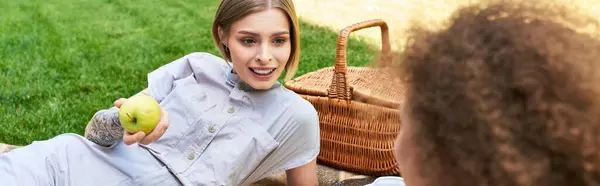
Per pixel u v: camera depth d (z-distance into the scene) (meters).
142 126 1.50
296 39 1.81
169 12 5.98
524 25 0.59
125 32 5.21
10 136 3.01
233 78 1.85
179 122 1.81
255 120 1.80
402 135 0.70
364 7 6.14
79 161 1.70
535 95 0.54
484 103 0.57
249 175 1.82
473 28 0.61
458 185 0.62
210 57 1.97
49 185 1.66
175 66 2.02
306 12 5.93
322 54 4.51
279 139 1.81
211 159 1.74
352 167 2.31
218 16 1.77
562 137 0.53
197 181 1.71
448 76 0.60
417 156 0.67
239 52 1.72
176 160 1.75
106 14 5.88
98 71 4.08
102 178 1.69
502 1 0.63
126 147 1.75
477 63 0.58
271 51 1.72
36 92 3.61
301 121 1.82
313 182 1.94
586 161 0.54
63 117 3.27
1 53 4.40
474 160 0.58
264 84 1.76
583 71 0.54
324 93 2.24
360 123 2.22
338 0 6.42
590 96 0.53
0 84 3.71
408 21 0.73
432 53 0.63
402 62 0.67
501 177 0.56
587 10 0.63
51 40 4.86
